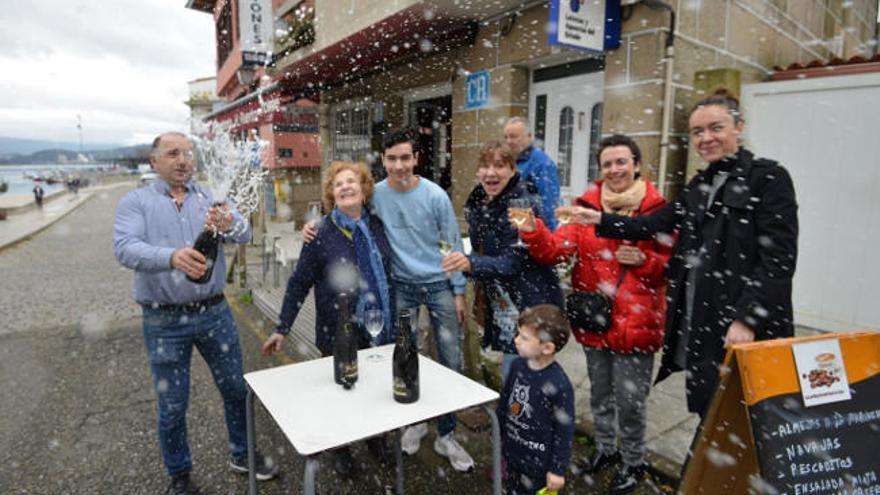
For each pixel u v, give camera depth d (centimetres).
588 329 245
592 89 514
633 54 440
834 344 180
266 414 356
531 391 216
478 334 359
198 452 309
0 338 542
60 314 642
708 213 209
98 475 288
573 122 538
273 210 1288
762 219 192
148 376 431
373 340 274
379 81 848
